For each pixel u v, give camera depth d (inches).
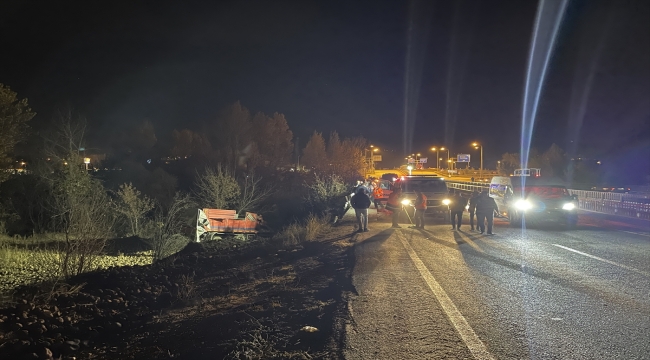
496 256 524.7
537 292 362.0
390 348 244.8
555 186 852.0
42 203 850.8
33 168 906.7
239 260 624.7
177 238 809.5
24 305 370.6
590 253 545.0
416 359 230.5
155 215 954.1
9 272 538.9
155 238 780.0
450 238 675.4
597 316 300.8
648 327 279.7
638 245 605.6
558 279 407.5
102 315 376.5
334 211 1062.4
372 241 650.8
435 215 935.0
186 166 1738.4
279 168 2079.2
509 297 347.3
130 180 1316.4
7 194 852.6
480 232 745.0
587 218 997.8
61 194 844.6
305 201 1279.5
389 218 1009.5
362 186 778.8
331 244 639.1
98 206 644.1
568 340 257.1
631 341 255.9
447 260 500.4
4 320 339.3
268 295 389.7
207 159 1734.7
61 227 839.7
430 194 944.9
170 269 566.9
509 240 654.5
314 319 302.4
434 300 338.6
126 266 586.6
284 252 625.3
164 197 1238.3
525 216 811.4
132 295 445.4
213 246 754.2
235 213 901.8
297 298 364.2
